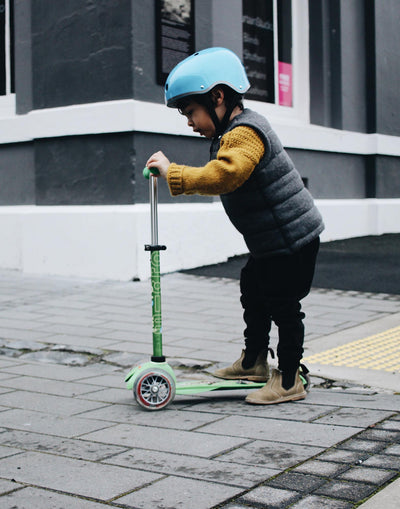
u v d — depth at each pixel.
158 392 3.11
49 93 7.61
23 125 7.93
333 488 2.15
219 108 2.99
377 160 10.79
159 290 3.17
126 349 4.41
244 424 2.85
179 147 7.50
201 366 3.97
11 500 2.11
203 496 2.12
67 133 7.37
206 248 7.68
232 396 3.37
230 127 2.94
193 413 3.06
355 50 10.53
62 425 2.90
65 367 4.06
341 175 10.32
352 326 5.00
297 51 10.16
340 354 4.20
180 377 3.78
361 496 2.09
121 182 7.08
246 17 9.31
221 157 2.83
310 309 5.62
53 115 7.47
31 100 8.02
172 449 2.56
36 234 7.57
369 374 3.74
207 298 6.12
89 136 7.28
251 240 3.07
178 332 4.86
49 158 7.60
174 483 2.22
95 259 7.16
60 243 7.40
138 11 7.03
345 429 2.74
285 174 3.01
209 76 2.92
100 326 5.08
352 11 10.41
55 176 7.56
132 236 6.90
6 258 8.04
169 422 2.92
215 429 2.80
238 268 7.55
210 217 7.73
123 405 3.22
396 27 11.15
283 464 2.37
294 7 10.09
